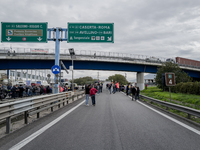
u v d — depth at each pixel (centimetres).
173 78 1253
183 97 1708
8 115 519
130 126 626
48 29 1400
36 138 479
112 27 1477
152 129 586
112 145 425
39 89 2588
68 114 875
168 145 429
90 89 1284
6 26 1385
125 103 1445
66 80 4478
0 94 1681
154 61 4288
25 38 1388
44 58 3353
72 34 1457
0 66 3372
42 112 949
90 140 464
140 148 406
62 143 439
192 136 508
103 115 852
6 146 416
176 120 740
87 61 3759
